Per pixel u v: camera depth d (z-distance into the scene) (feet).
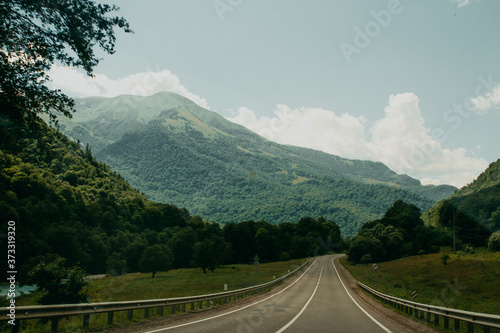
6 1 33.17
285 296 98.68
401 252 354.54
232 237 424.46
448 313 43.39
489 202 332.39
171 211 502.38
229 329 38.73
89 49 37.73
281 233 488.02
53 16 35.22
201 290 148.36
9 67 35.99
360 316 56.54
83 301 58.03
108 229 352.28
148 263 268.00
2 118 38.42
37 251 207.00
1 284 174.50
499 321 31.22
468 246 307.37
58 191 334.24
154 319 46.91
